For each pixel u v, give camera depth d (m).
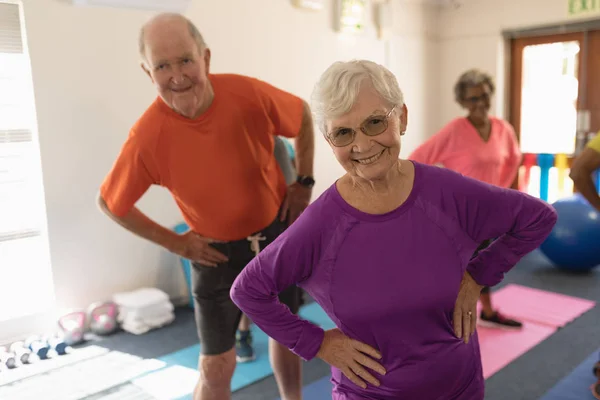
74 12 3.09
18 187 3.04
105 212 1.85
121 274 3.46
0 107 2.94
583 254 3.95
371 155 0.99
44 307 3.18
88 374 2.76
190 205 1.77
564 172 4.99
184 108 1.61
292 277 1.11
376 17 4.91
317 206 1.09
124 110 3.35
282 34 4.16
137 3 3.30
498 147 2.95
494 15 5.21
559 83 5.00
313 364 2.78
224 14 3.77
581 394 2.38
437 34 5.60
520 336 3.01
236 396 2.49
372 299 1.07
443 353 1.13
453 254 1.07
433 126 5.70
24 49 2.97
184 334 3.23
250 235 1.81
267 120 1.75
